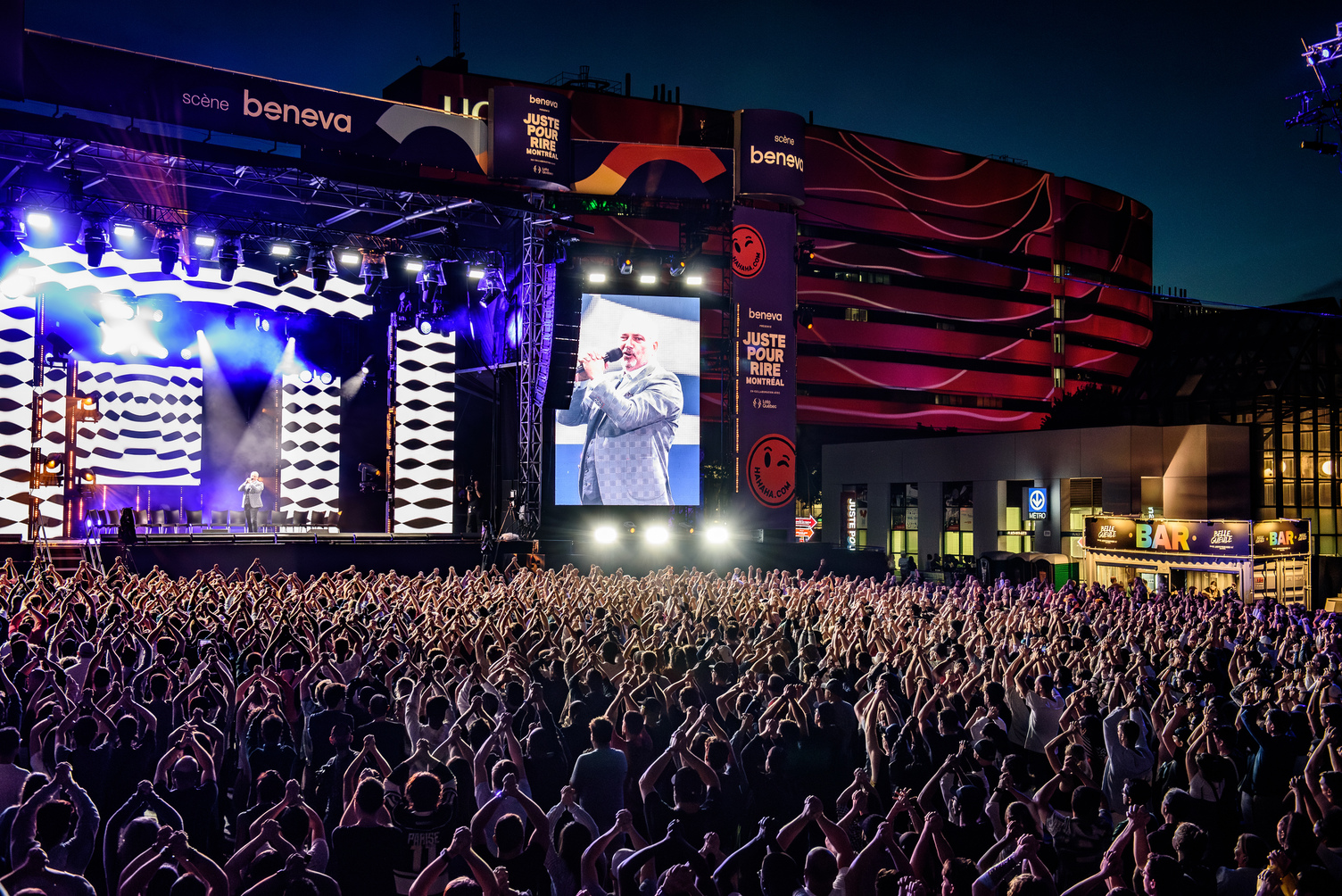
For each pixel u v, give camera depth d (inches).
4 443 1042.7
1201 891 183.3
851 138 2571.4
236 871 183.3
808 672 386.0
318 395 1234.0
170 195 922.7
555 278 1007.6
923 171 2659.9
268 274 1166.3
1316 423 1696.6
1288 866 182.2
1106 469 1566.2
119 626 411.2
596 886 190.2
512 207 974.4
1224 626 557.6
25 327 1051.9
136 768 270.8
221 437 1197.7
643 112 2176.4
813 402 2568.9
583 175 999.0
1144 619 585.3
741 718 315.3
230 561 922.1
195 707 299.3
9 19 721.0
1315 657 467.5
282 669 343.9
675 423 1111.6
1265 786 283.7
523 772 239.0
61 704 295.6
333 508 1236.5
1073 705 317.7
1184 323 2017.7
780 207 1140.5
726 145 2222.0
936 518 1883.6
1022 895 162.7
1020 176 2805.1
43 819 181.5
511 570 823.7
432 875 177.2
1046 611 623.5
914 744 283.1
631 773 279.4
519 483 1059.9
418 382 1230.9
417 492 1223.5
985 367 2773.1
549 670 360.2
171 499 1169.4
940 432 2477.9
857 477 2066.9
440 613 480.7
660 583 717.9
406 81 2066.9
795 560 1120.2
